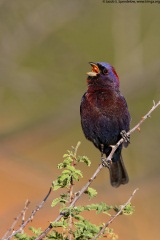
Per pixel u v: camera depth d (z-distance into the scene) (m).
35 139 17.30
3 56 16.00
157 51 16.44
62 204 5.06
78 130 20.09
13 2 15.50
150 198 14.68
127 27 16.06
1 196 15.97
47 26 15.92
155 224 13.59
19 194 15.96
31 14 15.66
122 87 16.31
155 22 16.36
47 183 16.36
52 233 4.90
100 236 4.84
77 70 16.67
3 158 16.89
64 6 15.77
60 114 16.98
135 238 12.72
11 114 17.67
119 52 16.22
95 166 18.31
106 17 16.48
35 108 17.53
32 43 16.11
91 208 4.95
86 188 5.18
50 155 19.33
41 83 16.58
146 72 16.36
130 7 15.97
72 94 16.80
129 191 14.55
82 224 4.84
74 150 5.15
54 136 17.30
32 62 16.52
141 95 16.47
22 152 17.19
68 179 5.05
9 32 15.77
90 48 16.67
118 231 12.80
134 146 15.55
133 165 15.30
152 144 15.61
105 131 8.19
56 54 16.44
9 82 16.41
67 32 16.39
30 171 16.80
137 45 16.23
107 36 16.69
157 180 15.04
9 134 17.33
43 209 12.57
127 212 5.06
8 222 12.76
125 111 8.16
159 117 16.19
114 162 8.57
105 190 13.97
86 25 16.50
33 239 4.89
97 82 8.16
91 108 8.12
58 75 16.62
